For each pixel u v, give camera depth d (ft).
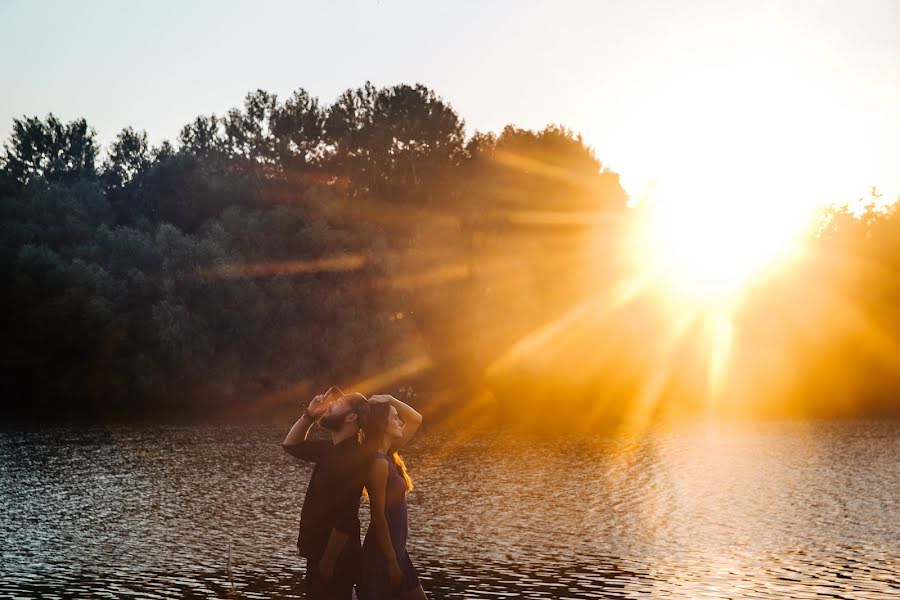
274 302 265.13
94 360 261.03
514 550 81.51
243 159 347.97
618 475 133.90
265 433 193.98
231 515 101.30
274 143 342.85
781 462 146.72
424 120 323.98
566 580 69.41
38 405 264.11
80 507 106.93
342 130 334.24
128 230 278.05
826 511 101.30
